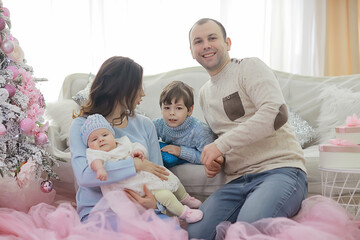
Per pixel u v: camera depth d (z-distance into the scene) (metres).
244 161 1.74
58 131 2.41
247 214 1.51
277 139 1.71
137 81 1.69
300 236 1.36
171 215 1.86
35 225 1.61
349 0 4.35
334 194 2.02
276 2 4.03
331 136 2.58
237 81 1.75
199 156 1.95
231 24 3.96
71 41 3.75
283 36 4.05
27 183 1.89
